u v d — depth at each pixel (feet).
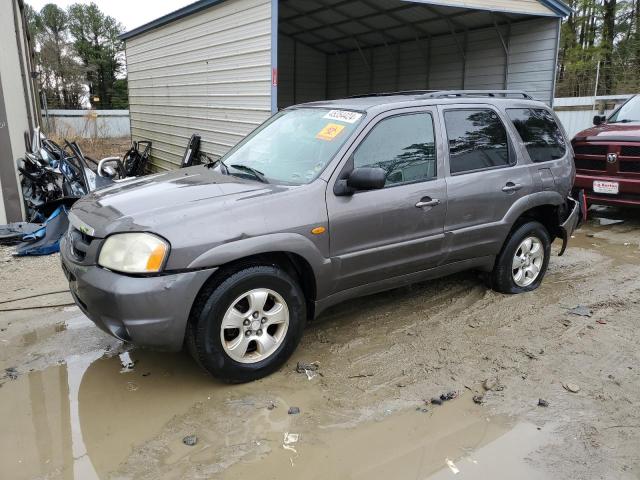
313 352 13.23
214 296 10.94
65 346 13.52
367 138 13.06
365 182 11.91
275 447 9.70
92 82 171.01
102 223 11.08
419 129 14.06
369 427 10.30
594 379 12.01
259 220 11.30
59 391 11.49
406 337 14.01
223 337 11.21
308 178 12.50
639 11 85.87
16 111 29.86
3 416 10.57
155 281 10.34
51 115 86.48
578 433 10.13
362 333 14.24
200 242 10.62
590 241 23.63
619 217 28.35
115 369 12.42
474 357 12.98
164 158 41.70
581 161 26.02
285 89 53.26
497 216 15.47
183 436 9.99
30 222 24.86
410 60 45.98
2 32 27.12
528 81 36.32
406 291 17.12
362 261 12.96
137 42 44.37
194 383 11.82
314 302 12.64
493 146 15.58
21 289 17.42
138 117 47.14
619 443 9.84
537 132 16.92
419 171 13.91
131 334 10.45
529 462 9.34
